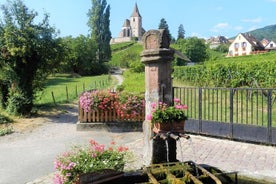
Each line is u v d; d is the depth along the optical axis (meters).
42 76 17.02
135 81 32.81
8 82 15.80
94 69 78.19
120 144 9.66
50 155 8.68
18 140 10.73
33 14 14.87
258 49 102.38
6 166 7.73
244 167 6.80
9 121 13.73
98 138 10.73
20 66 15.27
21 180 6.70
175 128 5.48
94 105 11.91
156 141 5.83
